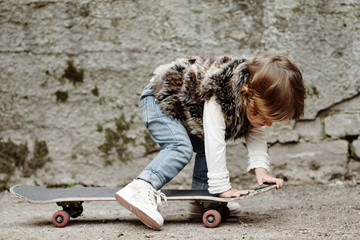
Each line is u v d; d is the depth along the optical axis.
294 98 1.74
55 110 3.18
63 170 3.18
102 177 3.17
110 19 3.16
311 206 2.44
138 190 1.83
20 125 3.20
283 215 2.20
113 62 3.16
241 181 3.11
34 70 3.19
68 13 3.18
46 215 2.38
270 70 1.73
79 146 3.17
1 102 3.21
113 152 3.17
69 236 1.76
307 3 3.12
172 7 3.14
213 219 1.88
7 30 3.19
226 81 1.80
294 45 3.11
